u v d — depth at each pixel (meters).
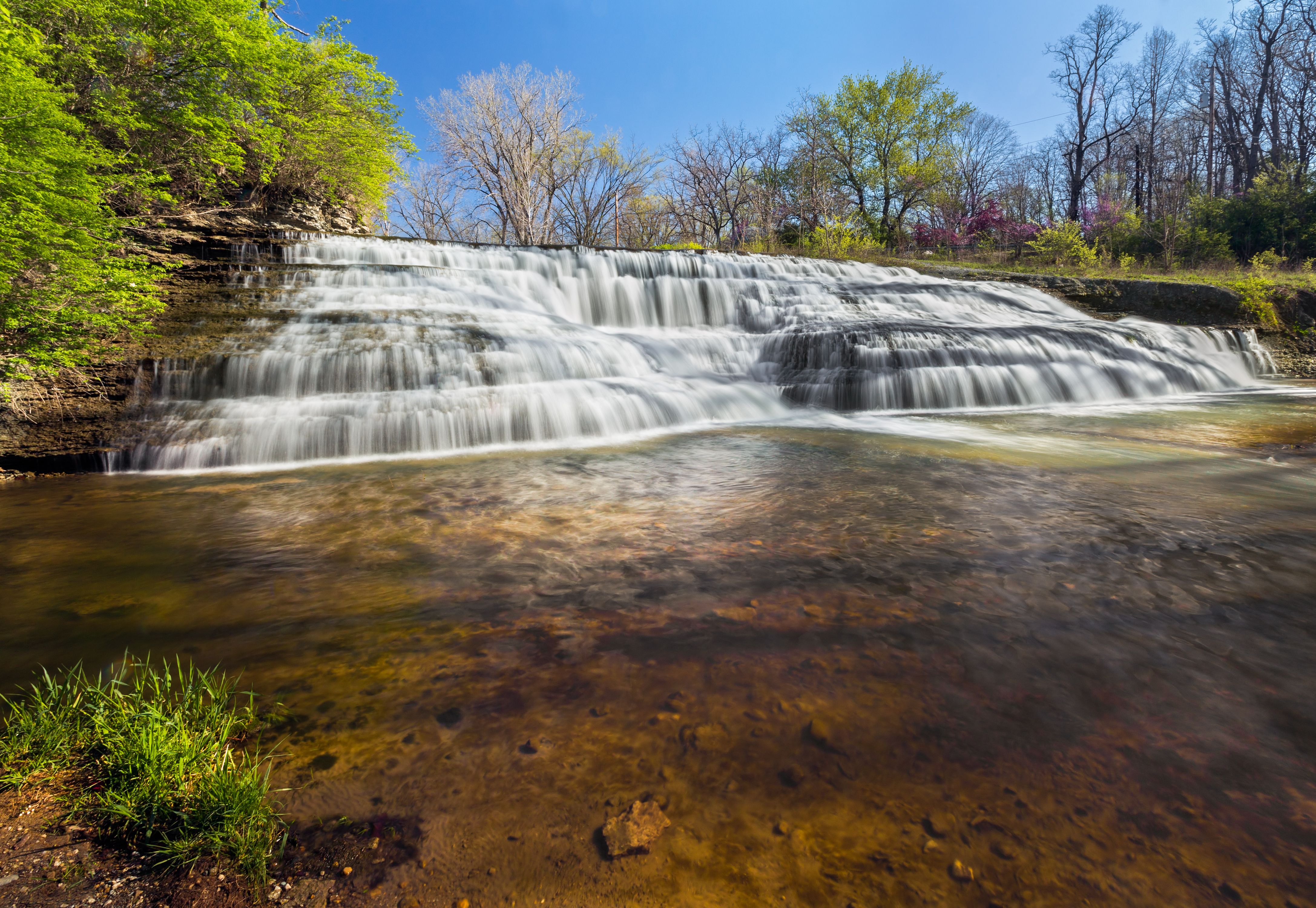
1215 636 2.14
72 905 1.16
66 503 4.36
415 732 1.68
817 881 1.20
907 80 33.94
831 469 5.03
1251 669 1.93
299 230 15.79
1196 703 1.75
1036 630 2.20
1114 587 2.55
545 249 13.20
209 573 2.92
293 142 15.29
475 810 1.40
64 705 1.78
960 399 9.46
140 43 10.77
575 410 7.08
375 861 1.27
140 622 2.40
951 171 36.09
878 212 38.12
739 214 36.75
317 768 1.53
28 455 5.47
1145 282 15.31
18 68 5.36
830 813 1.37
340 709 1.78
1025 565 2.81
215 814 1.34
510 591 2.63
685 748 1.59
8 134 5.32
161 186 11.31
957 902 1.15
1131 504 3.85
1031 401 9.79
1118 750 1.56
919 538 3.21
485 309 9.64
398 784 1.48
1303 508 3.72
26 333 5.93
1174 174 35.72
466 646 2.16
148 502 4.34
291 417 6.07
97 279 6.22
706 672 1.96
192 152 11.82
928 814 1.36
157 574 2.92
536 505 4.04
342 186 18.25
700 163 36.72
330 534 3.50
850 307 13.02
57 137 5.57
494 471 5.21
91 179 6.22
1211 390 11.16
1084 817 1.34
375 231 23.28
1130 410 8.68
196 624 2.37
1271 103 32.97
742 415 8.62
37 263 5.74
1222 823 1.32
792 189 35.94
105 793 1.42
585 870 1.24
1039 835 1.30
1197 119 36.25
